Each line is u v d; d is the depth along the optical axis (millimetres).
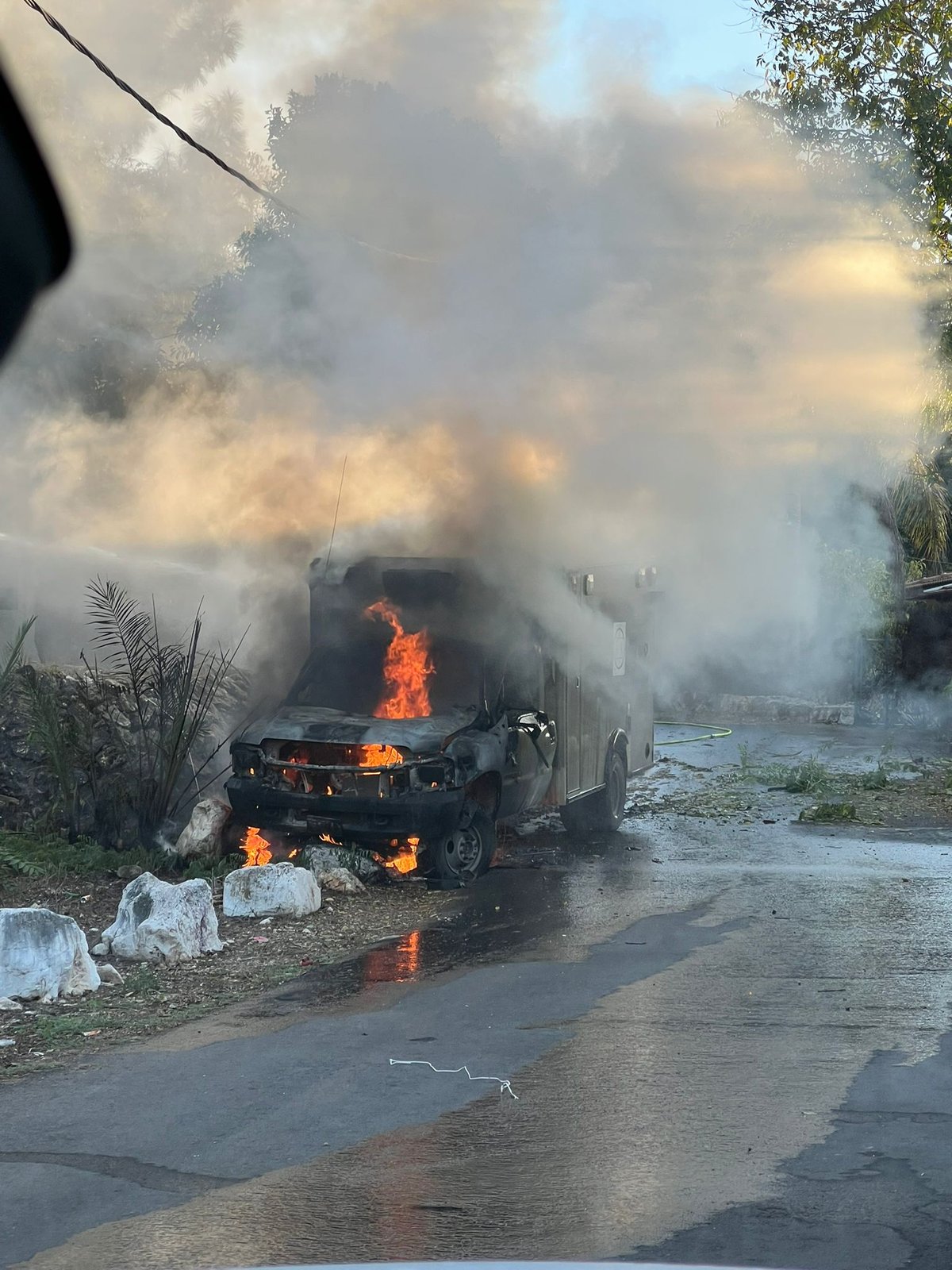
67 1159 5574
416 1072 6672
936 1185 5148
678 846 13633
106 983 8562
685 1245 4625
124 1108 6207
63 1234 4816
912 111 18688
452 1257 4535
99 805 12117
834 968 8695
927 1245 4609
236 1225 4875
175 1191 5215
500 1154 5555
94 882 11109
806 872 12172
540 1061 6801
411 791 11133
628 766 14961
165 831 12266
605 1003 7891
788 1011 7676
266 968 8859
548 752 12828
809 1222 4809
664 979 8406
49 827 11891
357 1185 5242
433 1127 5895
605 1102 6172
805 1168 5336
